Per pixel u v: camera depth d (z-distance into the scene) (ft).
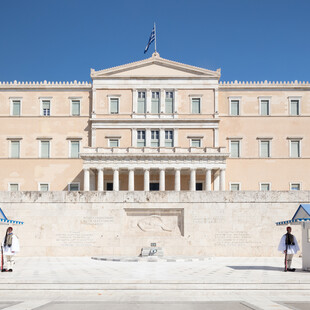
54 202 111.96
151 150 220.64
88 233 110.93
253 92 243.81
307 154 238.89
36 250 110.42
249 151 239.30
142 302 51.96
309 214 73.87
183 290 58.13
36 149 240.94
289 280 63.26
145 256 104.53
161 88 242.17
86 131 242.58
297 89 243.19
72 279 63.46
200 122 237.86
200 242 110.32
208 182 217.15
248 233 110.73
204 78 242.58
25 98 245.24
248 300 53.16
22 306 49.29
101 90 242.78
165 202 111.96
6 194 112.27
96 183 232.53
